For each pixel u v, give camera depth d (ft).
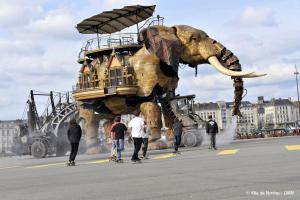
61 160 87.71
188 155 73.61
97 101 107.76
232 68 104.01
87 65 108.88
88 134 109.91
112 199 31.63
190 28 107.04
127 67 102.17
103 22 117.50
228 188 33.68
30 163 82.99
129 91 100.78
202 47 105.19
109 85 103.24
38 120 123.85
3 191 39.60
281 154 60.75
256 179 37.65
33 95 123.95
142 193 33.71
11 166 76.23
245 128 620.90
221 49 105.09
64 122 115.65
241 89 104.73
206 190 33.37
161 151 95.04
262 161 52.85
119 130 66.44
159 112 102.37
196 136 109.81
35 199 33.58
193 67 110.22
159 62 102.58
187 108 117.80
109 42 108.58
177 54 102.22
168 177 42.86
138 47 107.14
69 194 35.19
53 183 43.68
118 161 66.18
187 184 37.19
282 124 501.15
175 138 80.74
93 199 32.09
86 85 108.37
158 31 104.83
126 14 113.19
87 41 111.45
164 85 103.86
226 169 46.85
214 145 86.53
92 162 72.02
